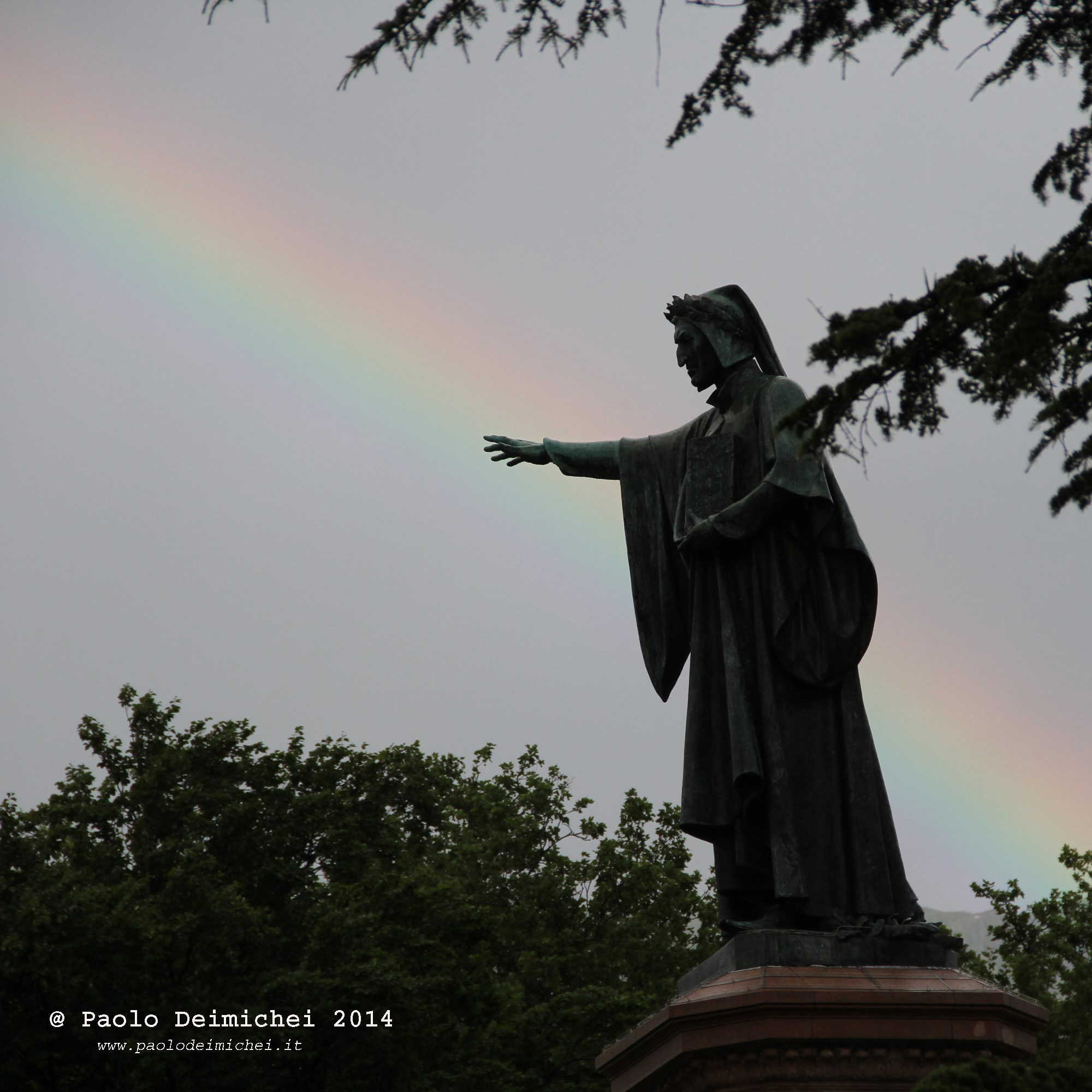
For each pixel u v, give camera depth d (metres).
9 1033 70.06
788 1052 33.72
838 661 40.09
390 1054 71.44
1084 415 22.77
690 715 40.56
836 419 23.28
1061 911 99.31
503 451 46.34
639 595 44.12
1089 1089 27.19
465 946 81.19
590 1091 82.12
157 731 93.50
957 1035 33.81
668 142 25.94
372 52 25.66
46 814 88.00
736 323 43.03
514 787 119.00
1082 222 23.56
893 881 38.84
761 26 25.00
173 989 72.38
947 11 24.95
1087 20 24.81
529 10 25.55
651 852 115.00
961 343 23.23
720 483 41.41
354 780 93.56
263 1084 71.31
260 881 85.50
